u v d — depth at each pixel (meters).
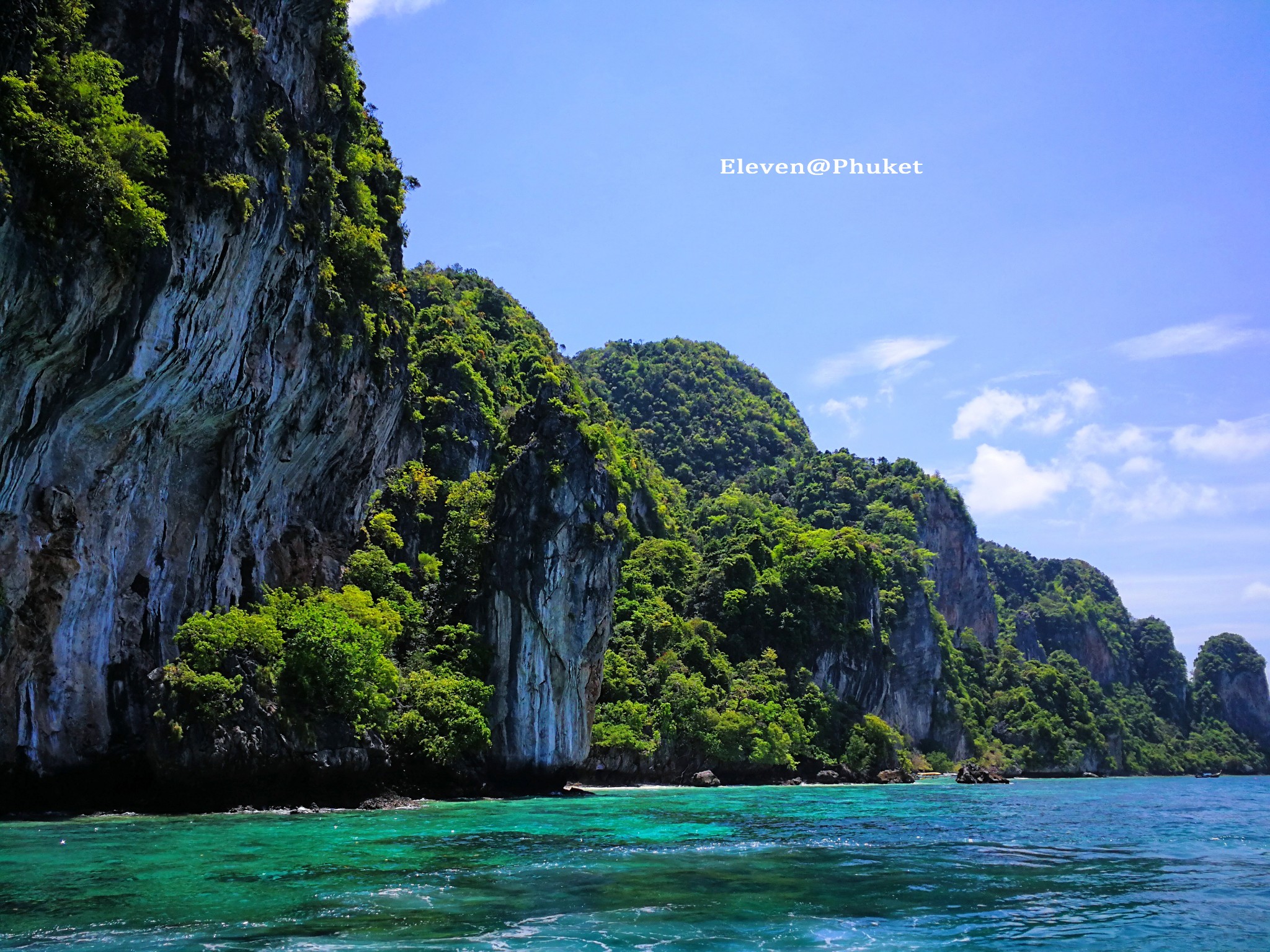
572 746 74.56
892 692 149.75
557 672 74.06
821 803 67.56
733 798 72.44
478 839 41.16
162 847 36.00
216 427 55.72
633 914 27.25
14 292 38.91
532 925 25.61
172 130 47.81
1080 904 30.48
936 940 25.73
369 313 69.19
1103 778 164.88
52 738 46.94
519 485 74.62
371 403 70.94
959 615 197.75
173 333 47.78
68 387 43.69
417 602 73.00
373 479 78.81
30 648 45.84
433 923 25.42
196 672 50.62
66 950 21.95
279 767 51.38
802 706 114.88
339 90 64.62
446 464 92.25
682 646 109.50
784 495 198.00
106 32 46.53
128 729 50.31
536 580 72.69
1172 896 32.03
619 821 50.25
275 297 56.53
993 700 176.50
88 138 41.47
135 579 51.84
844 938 25.53
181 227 46.72
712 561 129.75
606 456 89.19
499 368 117.44
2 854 33.91
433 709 63.28
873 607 137.25
